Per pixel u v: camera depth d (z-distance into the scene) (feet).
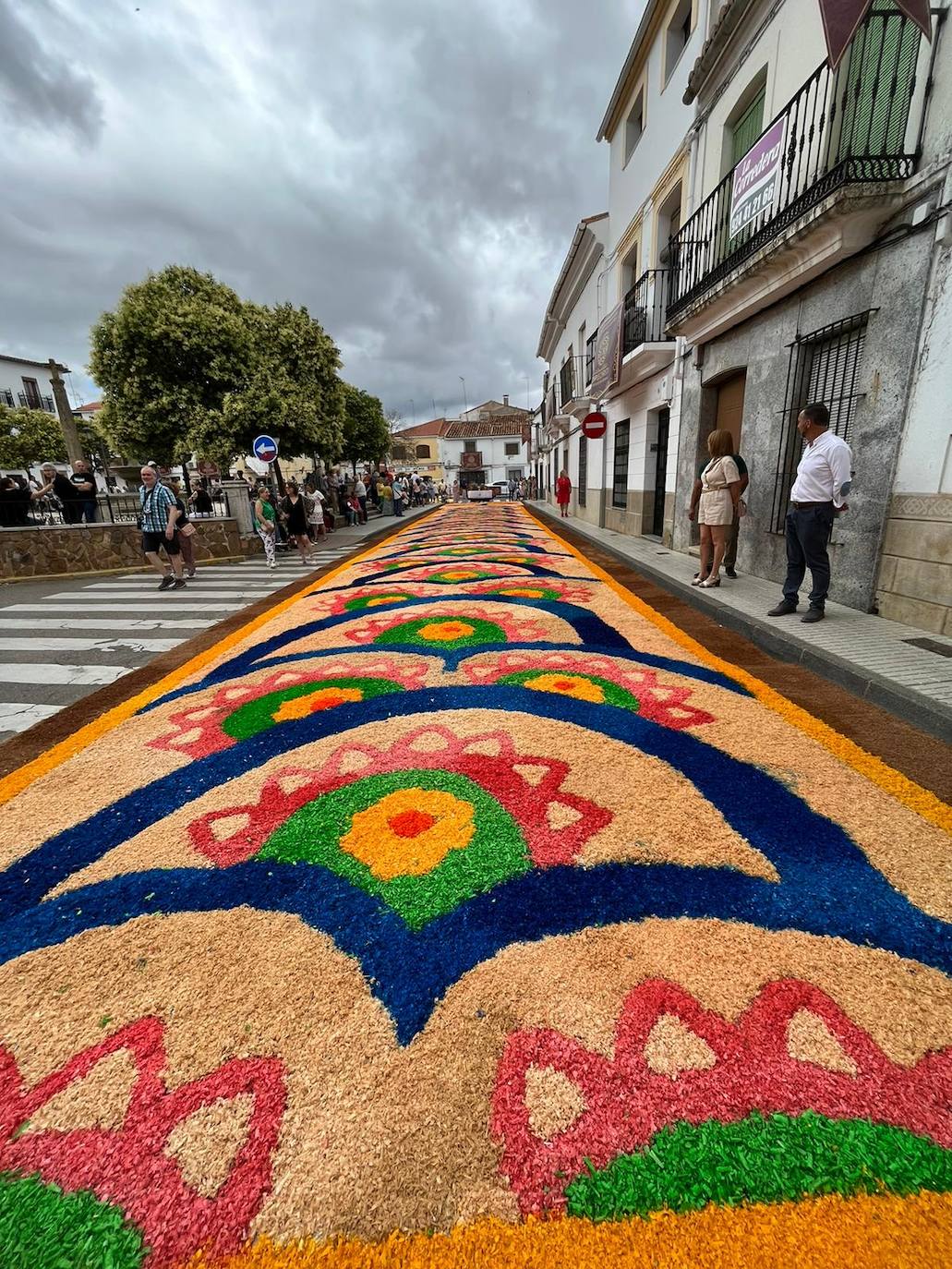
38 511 41.14
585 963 5.14
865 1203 3.43
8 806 8.35
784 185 18.08
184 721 11.12
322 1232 3.41
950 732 9.12
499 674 12.63
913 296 13.30
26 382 125.29
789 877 6.13
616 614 17.49
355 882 6.33
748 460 21.25
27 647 17.19
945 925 5.47
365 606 19.88
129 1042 4.66
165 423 42.47
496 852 6.68
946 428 12.75
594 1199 3.51
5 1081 4.42
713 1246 3.27
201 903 6.15
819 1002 4.71
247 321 46.52
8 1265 3.34
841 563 16.03
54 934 5.87
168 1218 3.51
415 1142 3.84
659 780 8.10
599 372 39.73
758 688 11.35
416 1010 4.78
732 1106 3.97
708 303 21.11
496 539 37.60
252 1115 4.06
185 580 28.40
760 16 19.81
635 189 35.09
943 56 12.35
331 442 53.62
